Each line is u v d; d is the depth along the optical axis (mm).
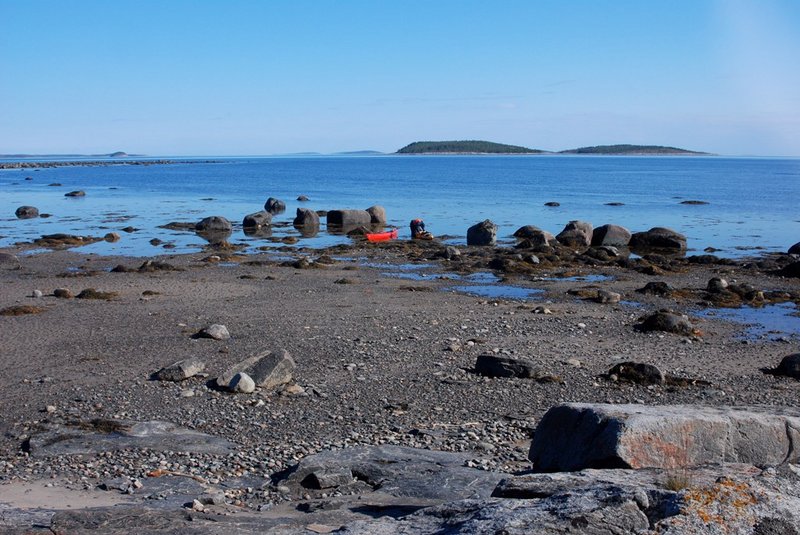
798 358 20984
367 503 11219
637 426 10453
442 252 43625
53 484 12922
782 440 10969
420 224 54625
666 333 25578
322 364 21297
